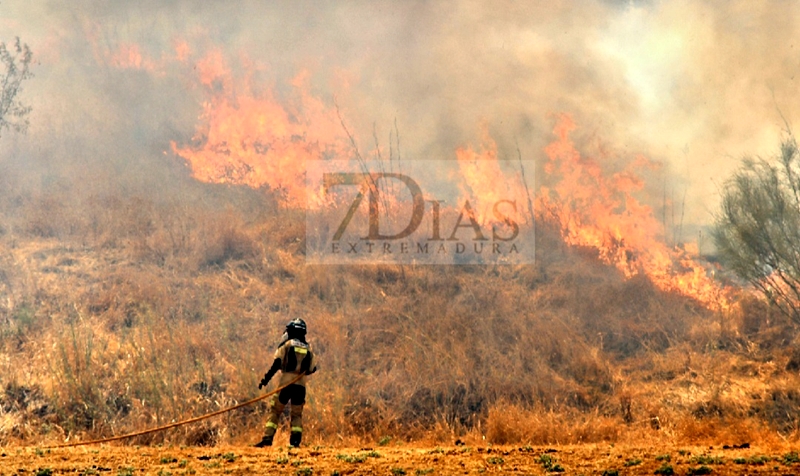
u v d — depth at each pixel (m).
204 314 13.05
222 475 6.12
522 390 11.23
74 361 11.06
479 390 11.20
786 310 12.83
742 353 12.27
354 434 10.21
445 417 10.71
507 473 6.14
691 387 11.38
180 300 13.43
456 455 7.30
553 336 12.47
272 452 7.72
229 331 12.52
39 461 6.84
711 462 6.54
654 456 7.03
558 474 6.10
